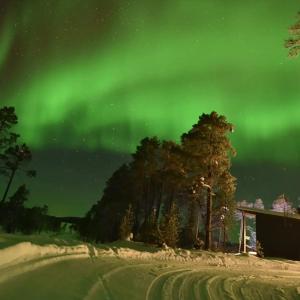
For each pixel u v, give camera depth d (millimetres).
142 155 38594
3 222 33125
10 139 34688
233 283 11422
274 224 32844
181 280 10164
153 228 23859
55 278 6848
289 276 17047
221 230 36344
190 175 33375
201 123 30703
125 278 8695
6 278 5949
